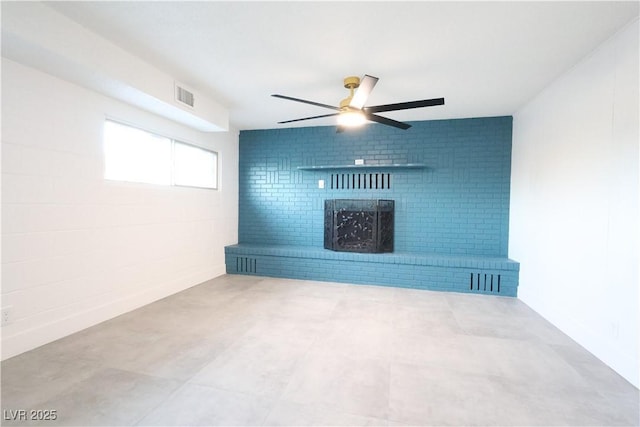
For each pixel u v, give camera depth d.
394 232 4.80
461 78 3.06
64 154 2.61
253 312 3.31
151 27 2.23
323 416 1.70
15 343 2.29
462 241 4.55
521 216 3.91
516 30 2.21
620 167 2.18
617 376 2.12
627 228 2.11
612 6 1.92
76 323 2.73
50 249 2.51
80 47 2.22
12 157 2.25
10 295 2.25
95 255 2.91
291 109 4.18
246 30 2.26
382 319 3.14
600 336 2.35
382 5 1.95
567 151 2.85
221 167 4.96
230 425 1.62
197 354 2.37
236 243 5.41
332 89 3.41
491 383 2.02
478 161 4.45
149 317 3.13
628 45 2.12
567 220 2.83
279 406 1.77
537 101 3.49
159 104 3.09
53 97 2.50
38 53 2.09
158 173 3.76
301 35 2.32
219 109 3.97
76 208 2.72
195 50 2.56
